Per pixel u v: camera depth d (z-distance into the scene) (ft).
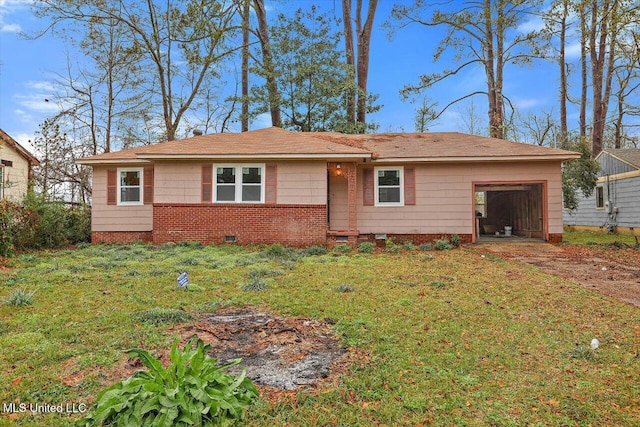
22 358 12.03
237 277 24.94
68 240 44.45
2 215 32.78
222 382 9.44
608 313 17.15
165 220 42.29
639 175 56.54
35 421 8.87
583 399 9.96
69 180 68.28
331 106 75.87
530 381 10.93
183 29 64.80
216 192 42.39
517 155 42.42
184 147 42.80
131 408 8.51
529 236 50.65
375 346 13.30
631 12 42.78
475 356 12.56
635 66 48.06
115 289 21.15
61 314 16.44
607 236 55.47
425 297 19.83
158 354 12.41
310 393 10.19
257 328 15.20
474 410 9.46
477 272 26.99
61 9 59.41
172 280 23.59
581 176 62.28
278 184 42.04
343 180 46.68
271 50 77.36
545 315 16.92
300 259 32.91
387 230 44.98
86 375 11.01
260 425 8.80
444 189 44.45
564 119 74.38
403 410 9.44
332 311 17.31
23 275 24.47
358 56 82.74
